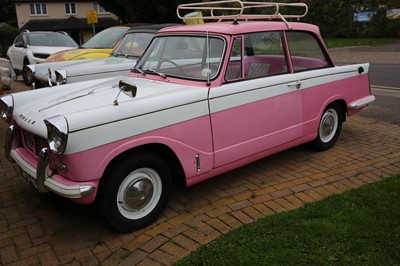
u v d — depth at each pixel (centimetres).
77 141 291
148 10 2553
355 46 2327
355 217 336
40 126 329
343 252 291
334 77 494
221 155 380
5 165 496
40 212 378
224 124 377
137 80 425
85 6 4753
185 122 348
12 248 320
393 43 2405
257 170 461
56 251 316
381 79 1138
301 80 448
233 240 308
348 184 414
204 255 290
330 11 2820
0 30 3544
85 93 384
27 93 414
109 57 713
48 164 324
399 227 320
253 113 400
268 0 2061
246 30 396
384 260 282
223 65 376
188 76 394
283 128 438
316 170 455
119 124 309
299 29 458
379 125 640
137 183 333
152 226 347
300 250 294
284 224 328
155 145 338
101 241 328
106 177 317
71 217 369
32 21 4512
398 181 407
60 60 804
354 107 526
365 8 2752
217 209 366
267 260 282
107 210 321
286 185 416
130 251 309
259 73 415
